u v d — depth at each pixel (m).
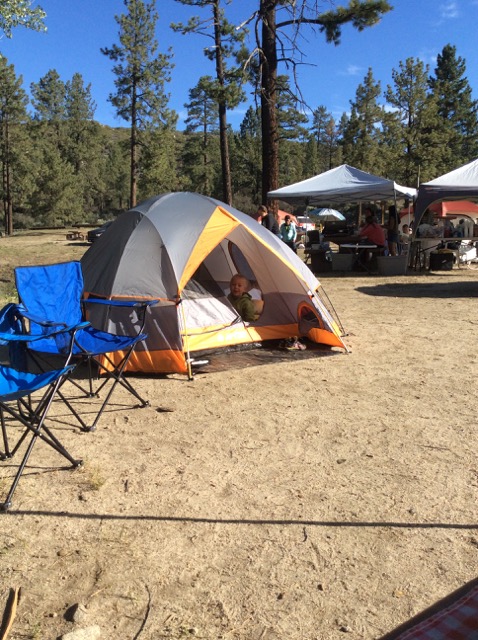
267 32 15.49
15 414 3.30
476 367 5.84
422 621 2.26
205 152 63.09
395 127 39.19
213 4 21.72
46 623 2.30
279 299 7.06
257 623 2.29
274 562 2.68
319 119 89.75
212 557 2.72
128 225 6.24
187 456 3.83
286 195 15.40
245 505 3.19
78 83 69.69
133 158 47.91
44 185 55.97
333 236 18.50
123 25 43.41
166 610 2.37
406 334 7.48
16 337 3.62
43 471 3.61
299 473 3.56
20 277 4.40
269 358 6.36
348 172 16.31
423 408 4.66
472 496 3.24
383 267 14.85
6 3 9.26
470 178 13.96
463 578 2.54
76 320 4.72
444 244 16.03
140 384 5.46
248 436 4.15
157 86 45.84
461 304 9.84
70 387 5.38
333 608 2.37
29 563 2.68
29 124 53.25
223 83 16.92
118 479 3.50
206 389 5.28
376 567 2.63
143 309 4.82
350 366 5.96
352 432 4.20
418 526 2.95
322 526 2.97
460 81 58.50
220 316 6.86
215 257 7.01
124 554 2.75
